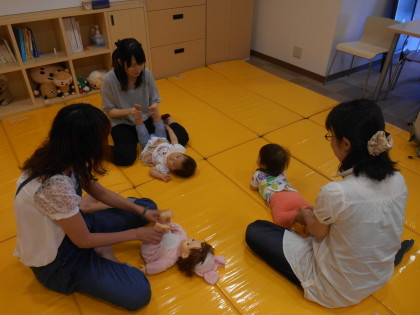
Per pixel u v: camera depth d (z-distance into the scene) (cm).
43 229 110
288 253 133
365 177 103
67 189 107
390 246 113
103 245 122
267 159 177
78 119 98
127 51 183
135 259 148
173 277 141
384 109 294
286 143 230
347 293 120
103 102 213
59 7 271
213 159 212
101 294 124
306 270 129
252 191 187
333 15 316
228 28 360
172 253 143
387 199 105
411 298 134
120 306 126
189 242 144
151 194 184
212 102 284
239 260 149
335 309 129
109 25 284
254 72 347
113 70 205
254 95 298
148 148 205
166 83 319
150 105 226
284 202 164
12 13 252
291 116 265
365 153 102
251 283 139
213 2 333
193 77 333
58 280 124
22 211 107
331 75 352
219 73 344
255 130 245
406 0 354
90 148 103
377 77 360
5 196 184
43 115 266
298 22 350
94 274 123
